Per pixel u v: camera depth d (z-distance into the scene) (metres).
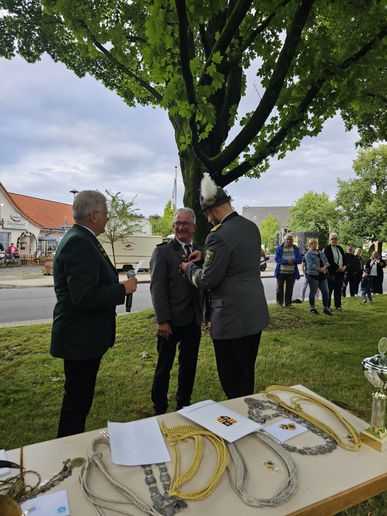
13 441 2.66
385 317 7.20
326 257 7.77
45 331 5.98
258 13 4.12
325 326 6.30
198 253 2.79
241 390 2.34
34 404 3.26
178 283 2.86
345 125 10.40
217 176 4.67
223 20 4.51
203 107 3.57
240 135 4.12
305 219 47.16
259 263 2.45
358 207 38.62
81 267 1.98
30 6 6.01
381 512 1.92
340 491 1.01
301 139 4.88
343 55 3.98
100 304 2.03
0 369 4.13
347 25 4.70
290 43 3.39
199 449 1.18
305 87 4.09
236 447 1.21
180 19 2.87
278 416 1.44
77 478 1.05
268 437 1.25
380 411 1.26
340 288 8.09
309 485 1.03
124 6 5.21
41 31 6.35
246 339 2.34
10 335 5.71
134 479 1.04
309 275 7.48
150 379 3.82
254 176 5.73
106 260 2.25
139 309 9.32
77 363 2.13
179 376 3.04
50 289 14.51
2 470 1.09
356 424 1.37
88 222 2.16
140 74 6.28
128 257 21.47
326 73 3.77
